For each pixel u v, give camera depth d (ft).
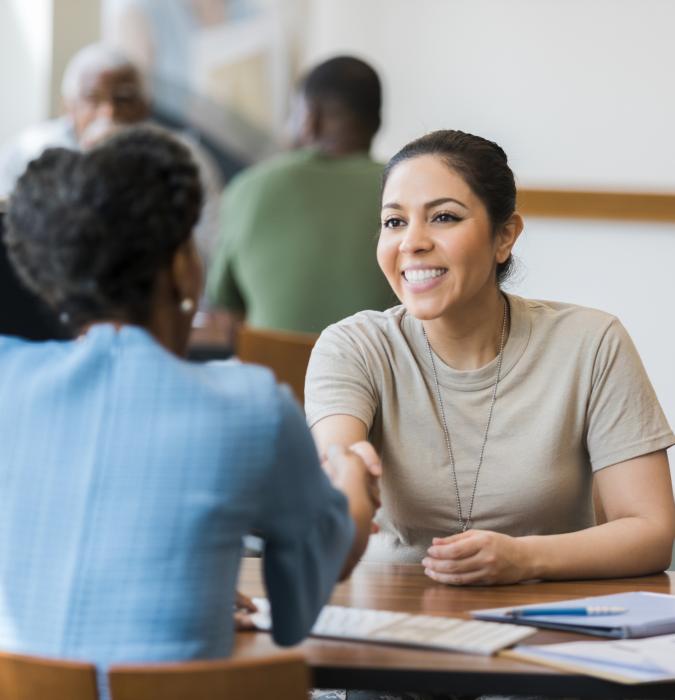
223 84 35.09
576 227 22.77
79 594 6.61
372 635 7.70
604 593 9.25
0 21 34.40
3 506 6.90
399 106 32.09
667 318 22.70
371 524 7.90
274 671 5.93
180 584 6.59
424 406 10.83
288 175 18.84
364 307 18.79
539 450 10.65
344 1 33.17
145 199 6.85
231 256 19.16
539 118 29.48
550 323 10.96
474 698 10.24
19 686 6.12
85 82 23.75
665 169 28.30
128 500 6.66
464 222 10.28
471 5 30.78
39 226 6.89
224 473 6.67
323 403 10.78
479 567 9.30
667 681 7.00
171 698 5.88
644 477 10.58
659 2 28.02
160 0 34.65
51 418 6.91
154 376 6.81
